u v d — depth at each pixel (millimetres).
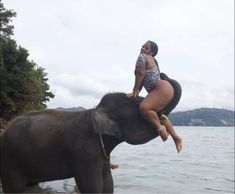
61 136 3502
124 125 3561
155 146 22453
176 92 3576
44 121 3586
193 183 7422
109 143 3561
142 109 3465
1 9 22859
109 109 3559
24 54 21156
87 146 3441
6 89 20453
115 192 6062
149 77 3553
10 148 3572
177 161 12453
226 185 7395
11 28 22875
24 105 21672
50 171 3531
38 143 3508
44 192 5445
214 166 11320
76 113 3619
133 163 10773
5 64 20766
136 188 6457
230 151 19469
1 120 20516
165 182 7277
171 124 3584
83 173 3434
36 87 22188
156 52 3697
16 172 3586
